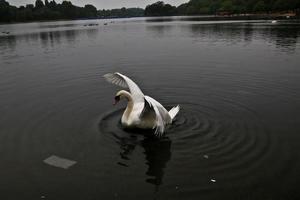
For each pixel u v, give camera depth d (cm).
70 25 8662
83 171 724
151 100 848
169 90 1326
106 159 772
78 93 1307
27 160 776
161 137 874
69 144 851
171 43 3022
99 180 689
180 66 1820
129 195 638
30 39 3991
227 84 1393
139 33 4591
